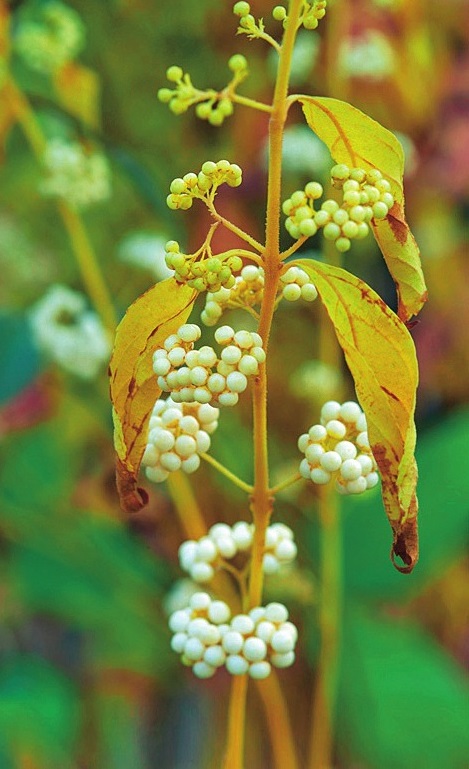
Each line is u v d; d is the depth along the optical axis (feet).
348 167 1.12
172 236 2.23
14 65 2.00
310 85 2.24
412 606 2.38
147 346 1.10
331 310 1.09
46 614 2.48
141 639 2.25
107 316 1.88
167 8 2.35
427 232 2.42
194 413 1.18
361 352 1.09
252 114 2.31
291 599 2.10
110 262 2.47
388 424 1.09
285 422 2.35
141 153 2.39
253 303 1.14
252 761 2.30
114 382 1.11
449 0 2.36
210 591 1.90
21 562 2.24
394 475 1.09
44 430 2.32
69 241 2.52
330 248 1.94
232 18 2.33
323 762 1.89
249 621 1.19
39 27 1.90
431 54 2.36
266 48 2.34
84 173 1.80
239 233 1.08
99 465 2.26
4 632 2.51
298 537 2.17
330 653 1.89
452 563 2.28
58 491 2.21
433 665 2.03
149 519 2.20
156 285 1.09
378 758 2.02
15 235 2.48
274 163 1.08
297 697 2.27
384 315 1.08
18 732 2.21
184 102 1.10
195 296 1.09
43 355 2.18
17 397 2.25
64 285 2.53
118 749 2.45
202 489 2.26
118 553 2.22
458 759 1.97
